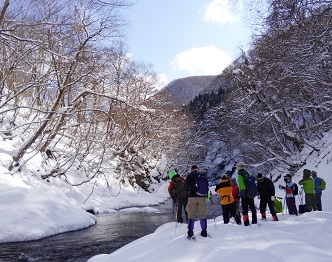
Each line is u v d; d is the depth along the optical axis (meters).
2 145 20.53
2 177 16.84
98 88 23.92
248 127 31.58
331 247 5.72
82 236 13.32
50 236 13.20
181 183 9.52
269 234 6.75
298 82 21.39
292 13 10.87
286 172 27.23
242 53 28.78
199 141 49.25
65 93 22.06
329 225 7.50
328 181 19.39
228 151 46.91
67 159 24.34
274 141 30.67
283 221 8.70
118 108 27.17
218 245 6.11
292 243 5.61
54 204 15.16
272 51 18.80
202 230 6.96
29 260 9.79
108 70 22.27
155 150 41.81
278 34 13.27
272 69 23.94
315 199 11.76
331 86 19.70
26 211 13.56
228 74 33.12
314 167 23.00
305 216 9.09
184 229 7.96
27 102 25.12
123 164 31.95
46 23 12.69
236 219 8.90
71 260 9.77
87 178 25.67
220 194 8.96
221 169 50.97
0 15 13.23
